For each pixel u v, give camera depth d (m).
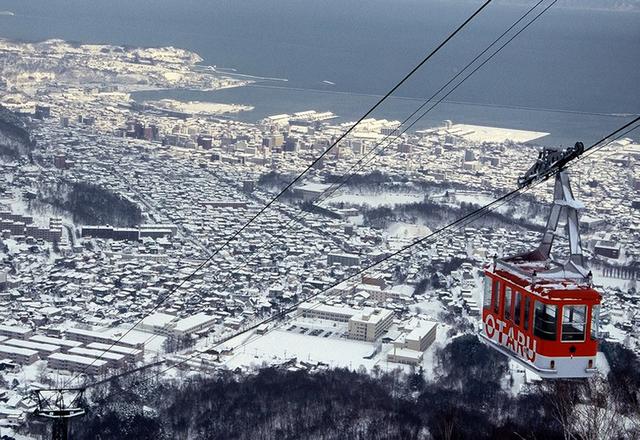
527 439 146.25
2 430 188.75
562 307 64.00
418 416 189.62
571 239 66.62
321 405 199.88
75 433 185.38
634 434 89.75
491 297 69.94
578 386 95.81
